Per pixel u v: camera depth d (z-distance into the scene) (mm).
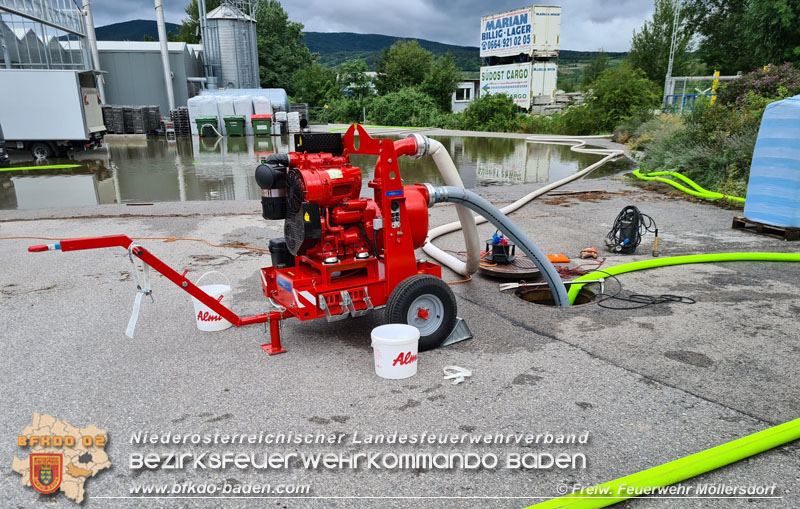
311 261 4141
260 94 34312
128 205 10266
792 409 3254
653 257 6703
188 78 36125
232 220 8969
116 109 29078
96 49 30688
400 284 3980
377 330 3748
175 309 5039
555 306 5133
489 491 2568
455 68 52500
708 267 6238
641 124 23141
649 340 4266
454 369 3740
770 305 5004
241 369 3824
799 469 2699
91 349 4176
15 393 3502
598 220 8812
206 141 26266
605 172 15070
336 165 4078
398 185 4082
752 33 22453
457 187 4703
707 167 11688
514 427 3080
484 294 5461
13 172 15406
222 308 3996
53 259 6695
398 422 3139
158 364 3914
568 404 3316
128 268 6340
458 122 41906
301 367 3855
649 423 3105
